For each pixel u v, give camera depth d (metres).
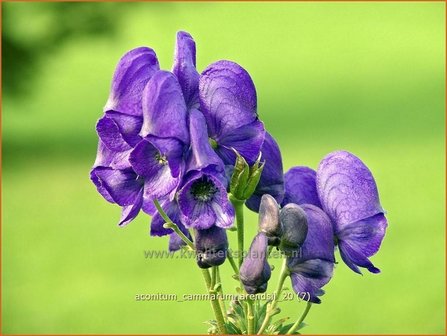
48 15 3.22
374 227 0.64
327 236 0.63
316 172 0.65
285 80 5.62
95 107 5.03
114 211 2.76
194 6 6.73
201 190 0.61
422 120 4.34
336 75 5.66
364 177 0.64
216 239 0.62
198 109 0.63
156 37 6.38
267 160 0.64
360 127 4.24
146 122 0.61
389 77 5.49
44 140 4.10
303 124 4.38
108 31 3.29
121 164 0.62
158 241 2.34
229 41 6.59
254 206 0.64
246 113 0.62
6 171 3.47
